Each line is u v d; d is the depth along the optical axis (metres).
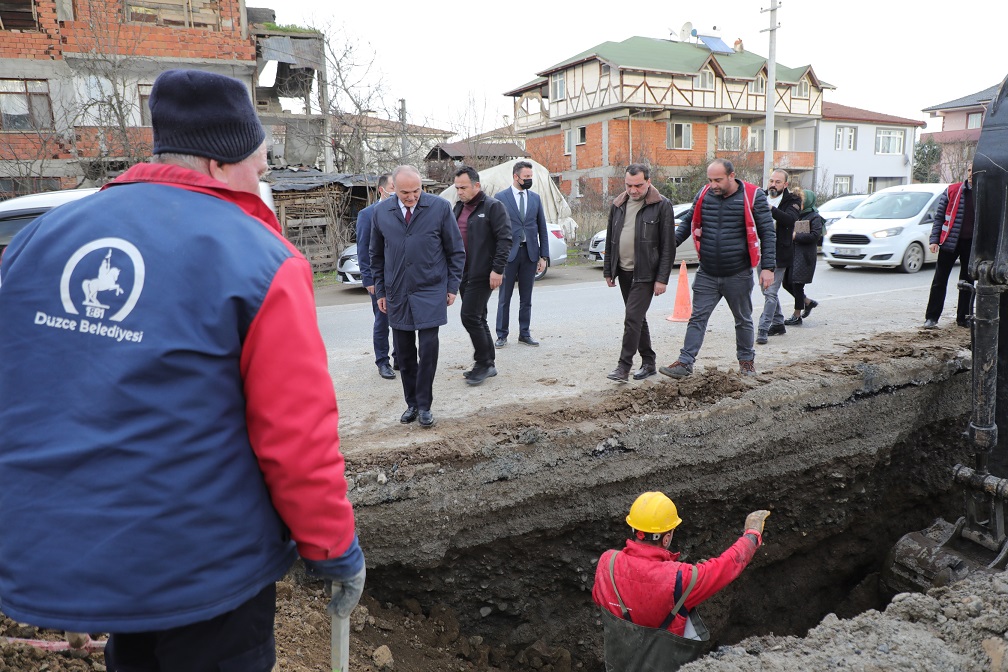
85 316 1.37
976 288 4.62
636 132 33.28
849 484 5.89
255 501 1.50
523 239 6.90
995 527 4.79
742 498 5.47
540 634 5.16
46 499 1.33
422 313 4.61
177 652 1.49
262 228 1.55
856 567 6.42
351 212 19.67
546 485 4.67
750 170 33.50
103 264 1.39
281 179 18.28
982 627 3.45
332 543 1.55
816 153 39.12
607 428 4.86
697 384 5.29
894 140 42.44
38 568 1.32
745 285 5.44
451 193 17.02
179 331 1.36
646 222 5.30
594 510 4.89
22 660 2.57
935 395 6.12
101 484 1.32
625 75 31.75
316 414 1.47
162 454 1.34
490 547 4.73
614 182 32.06
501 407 5.09
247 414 1.46
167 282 1.38
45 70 17.38
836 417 5.61
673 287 12.07
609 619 3.56
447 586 4.76
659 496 3.65
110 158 16.92
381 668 3.87
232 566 1.45
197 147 1.55
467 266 5.48
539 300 10.96
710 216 5.39
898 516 6.46
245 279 1.42
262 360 1.43
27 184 16.73
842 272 13.20
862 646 3.33
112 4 17.50
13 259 1.46
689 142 34.88
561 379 5.78
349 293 13.14
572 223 19.69
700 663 3.21
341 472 1.54
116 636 1.62
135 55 17.52
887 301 9.41
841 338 7.00
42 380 1.37
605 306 9.91
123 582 1.33
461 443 4.52
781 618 6.17
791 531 5.89
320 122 22.95
